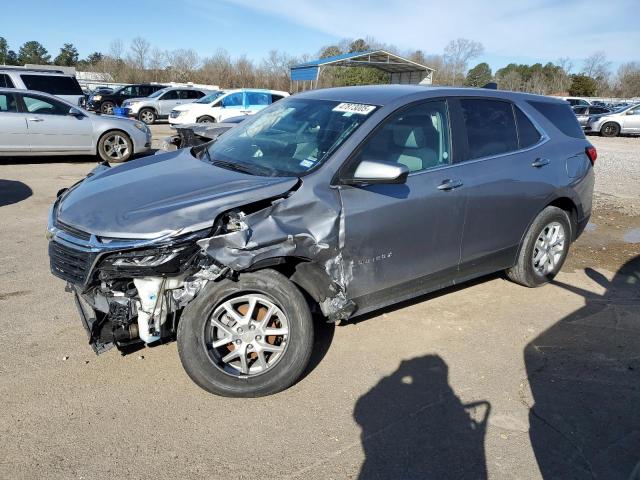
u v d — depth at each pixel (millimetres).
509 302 4797
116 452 2793
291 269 3439
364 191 3547
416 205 3775
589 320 4484
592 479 2719
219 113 19969
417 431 3037
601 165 14109
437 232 3973
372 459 2807
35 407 3125
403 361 3758
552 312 4621
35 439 2865
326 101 4270
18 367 3521
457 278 4328
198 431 2977
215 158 4086
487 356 3865
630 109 26016
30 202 8031
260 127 4332
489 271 4617
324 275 3412
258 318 3312
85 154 12023
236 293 3184
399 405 3268
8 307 4379
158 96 24375
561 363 3803
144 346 3834
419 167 3908
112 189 3488
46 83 16469
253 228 3107
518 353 3924
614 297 4984
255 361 3383
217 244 2977
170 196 3266
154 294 3031
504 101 4680
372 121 3742
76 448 2811
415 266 3922
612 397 3412
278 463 2760
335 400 3295
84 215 3195
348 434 2994
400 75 38094
